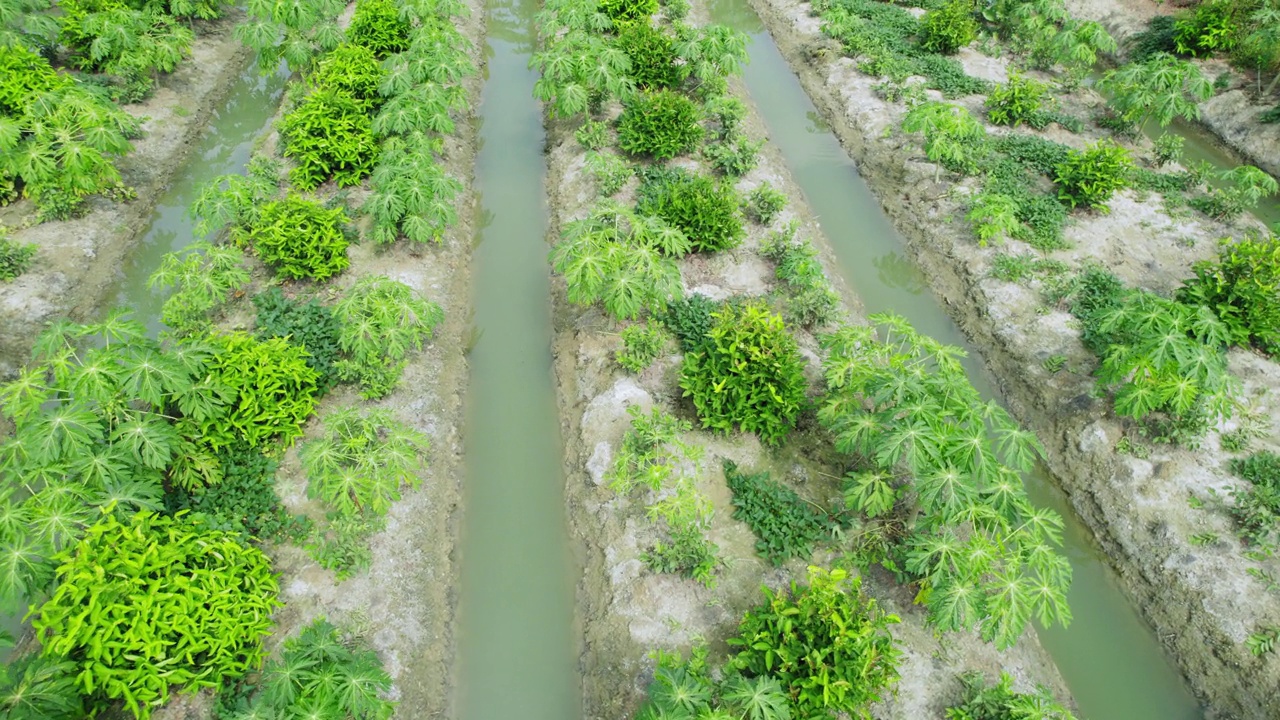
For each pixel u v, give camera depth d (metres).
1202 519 12.20
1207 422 13.05
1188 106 18.86
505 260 17.69
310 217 15.51
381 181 16.31
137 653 9.29
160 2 22.91
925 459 10.40
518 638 11.49
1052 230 17.25
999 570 11.47
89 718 9.22
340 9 23.58
